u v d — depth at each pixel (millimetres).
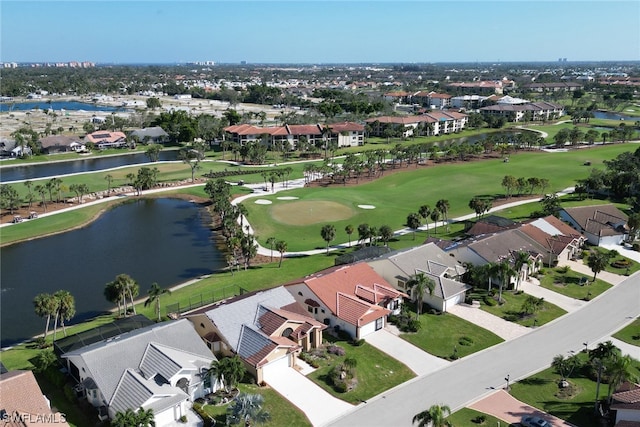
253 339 62375
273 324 64500
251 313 67438
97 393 53438
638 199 131500
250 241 98062
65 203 141625
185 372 54719
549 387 58219
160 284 92000
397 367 62656
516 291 84188
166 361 55250
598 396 55406
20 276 95062
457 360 64312
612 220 110875
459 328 72562
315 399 56062
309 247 109000
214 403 55062
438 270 83062
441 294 77562
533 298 77875
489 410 54094
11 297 86188
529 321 74500
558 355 64938
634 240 109312
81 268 99312
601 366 54969
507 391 57562
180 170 185500
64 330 72250
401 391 57719
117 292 73625
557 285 87250
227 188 143625
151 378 53938
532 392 57344
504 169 176000
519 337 70062
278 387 58219
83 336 62094
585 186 142750
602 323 73875
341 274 78562
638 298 82188
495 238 93375
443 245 96625
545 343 68312
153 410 50094
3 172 182125
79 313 80812
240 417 49406
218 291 85625
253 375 59438
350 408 54562
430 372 61656
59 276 95250
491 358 64750
